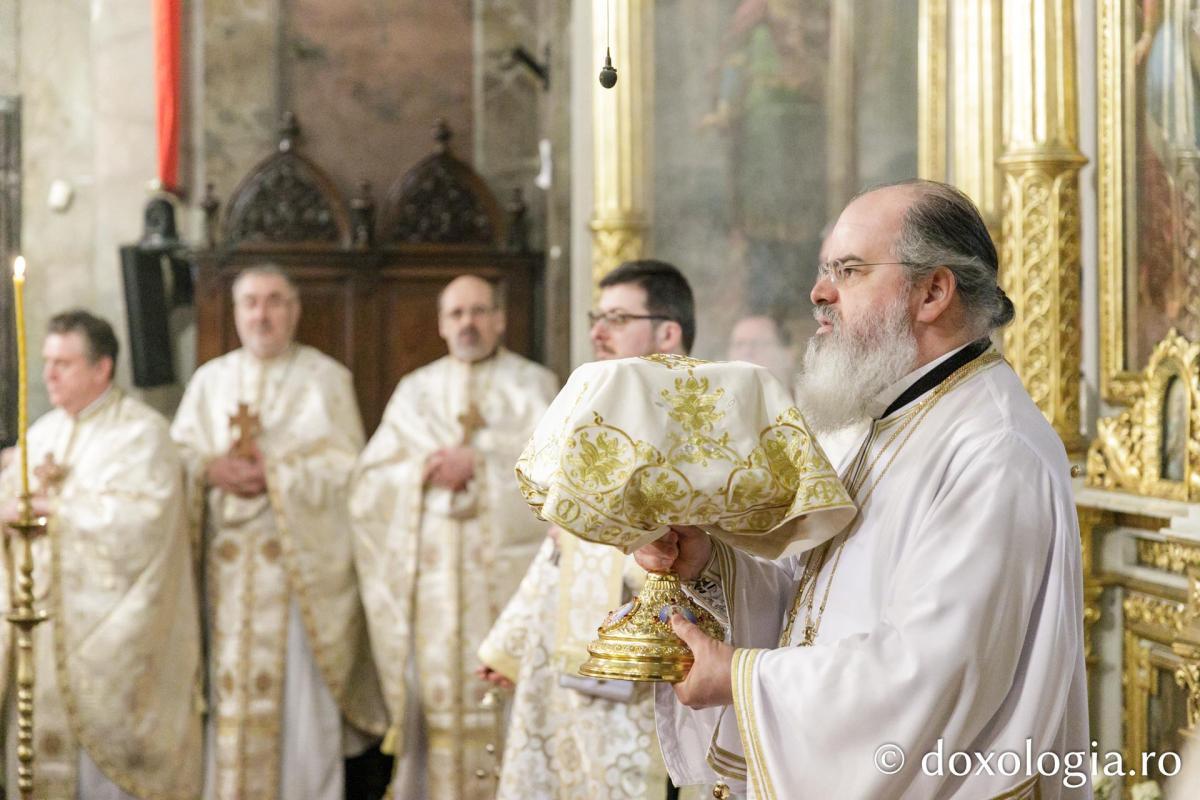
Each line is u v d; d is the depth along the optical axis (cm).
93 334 552
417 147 748
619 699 318
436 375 597
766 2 542
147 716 532
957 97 453
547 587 345
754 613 232
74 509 534
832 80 532
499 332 605
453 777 546
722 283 553
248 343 595
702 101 554
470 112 752
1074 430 381
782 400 208
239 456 566
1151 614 351
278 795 557
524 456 209
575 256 599
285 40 736
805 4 536
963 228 217
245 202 717
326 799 565
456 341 594
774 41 543
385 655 559
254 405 584
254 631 558
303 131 738
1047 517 201
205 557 570
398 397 592
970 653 192
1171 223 349
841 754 194
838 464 237
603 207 554
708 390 205
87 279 711
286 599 562
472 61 752
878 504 214
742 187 549
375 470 571
